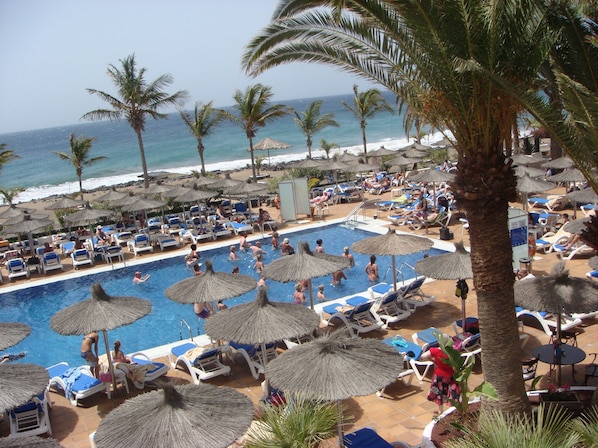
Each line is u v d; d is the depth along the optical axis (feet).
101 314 34.81
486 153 23.24
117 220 99.04
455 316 44.70
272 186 116.47
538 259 56.44
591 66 26.96
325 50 28.37
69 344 50.60
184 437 21.53
